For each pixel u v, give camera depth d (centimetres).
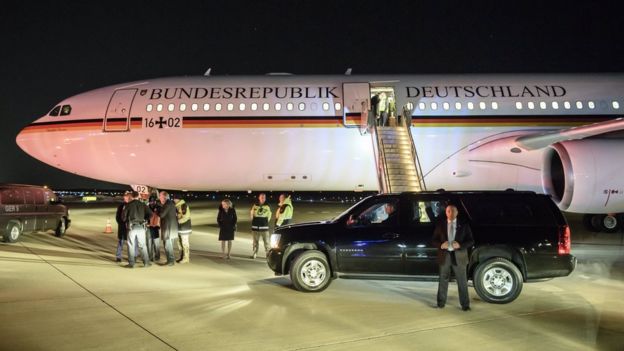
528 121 1622
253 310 711
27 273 968
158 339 580
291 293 820
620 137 1545
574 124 1617
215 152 1647
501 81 1692
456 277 719
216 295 802
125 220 1055
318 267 834
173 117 1644
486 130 1623
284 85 1678
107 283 887
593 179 1302
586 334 600
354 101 1645
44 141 1750
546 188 1434
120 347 551
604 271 1012
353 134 1633
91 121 1694
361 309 721
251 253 1273
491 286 760
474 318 675
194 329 619
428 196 837
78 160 1739
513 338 586
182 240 1118
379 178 1538
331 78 1705
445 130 1623
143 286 865
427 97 1647
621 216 1700
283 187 1769
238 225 1972
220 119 1631
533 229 777
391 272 812
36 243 1410
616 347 552
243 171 1691
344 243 822
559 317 678
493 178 1647
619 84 1681
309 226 862
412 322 655
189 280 922
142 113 1661
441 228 730
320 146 1636
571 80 1697
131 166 1698
